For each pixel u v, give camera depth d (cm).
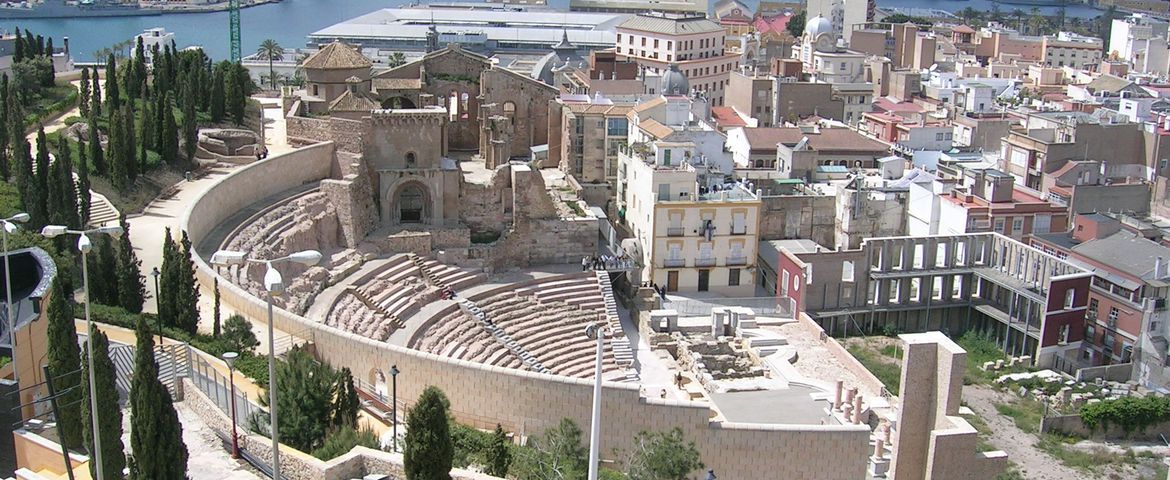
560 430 6688
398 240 12275
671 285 13088
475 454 6297
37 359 6619
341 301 10588
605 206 15475
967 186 14062
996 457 7369
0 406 6259
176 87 15050
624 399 7194
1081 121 17588
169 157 12406
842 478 7438
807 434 7319
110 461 5469
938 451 7175
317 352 7919
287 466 5656
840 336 12375
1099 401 10288
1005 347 12106
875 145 16800
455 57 16362
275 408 4966
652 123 14938
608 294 12312
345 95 13412
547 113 16362
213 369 6806
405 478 5547
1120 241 12100
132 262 8356
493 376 7300
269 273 4825
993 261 12681
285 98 15325
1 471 6041
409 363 7456
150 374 5153
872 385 10238
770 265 13412
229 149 13600
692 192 12988
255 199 11712
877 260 12562
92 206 10500
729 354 11262
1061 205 13875
